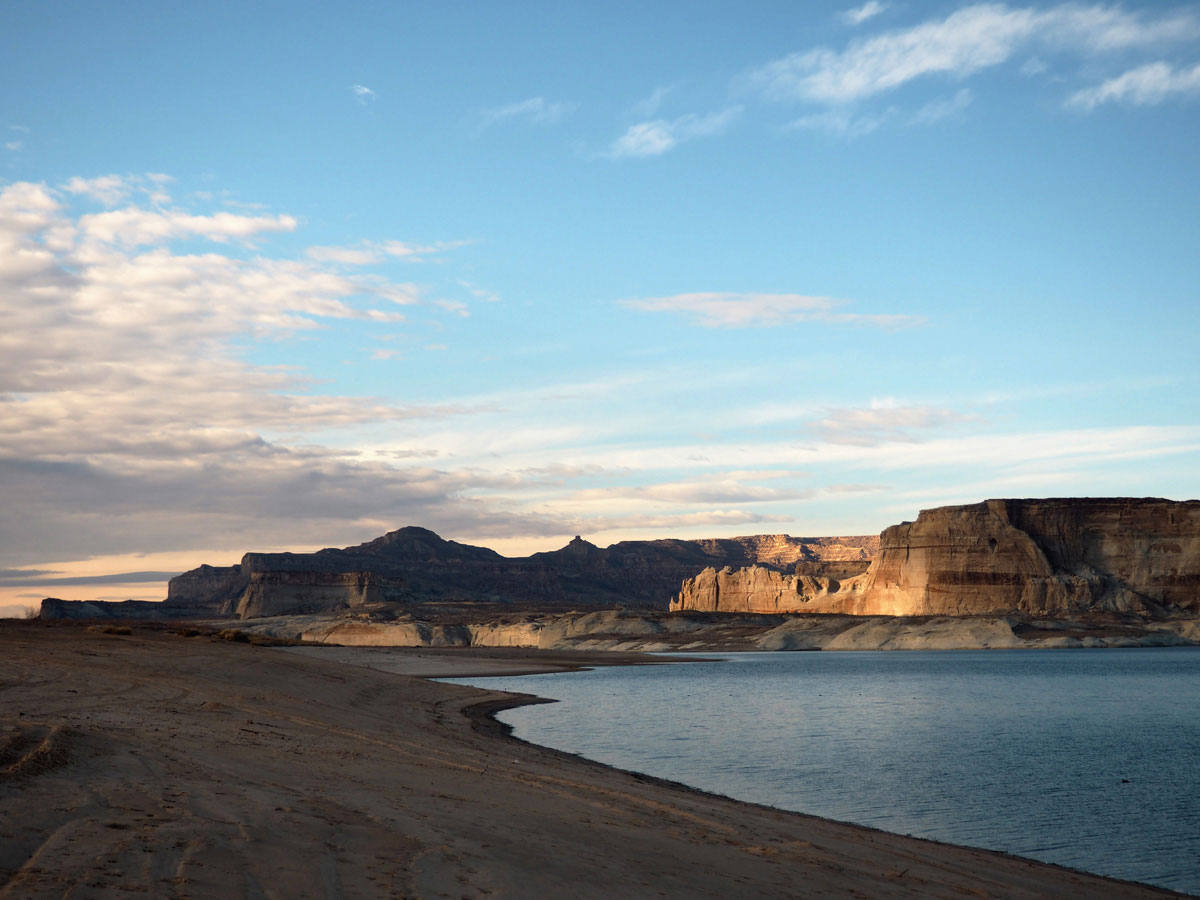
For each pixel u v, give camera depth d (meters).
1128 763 42.25
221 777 18.91
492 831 16.97
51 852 12.10
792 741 49.47
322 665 67.94
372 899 11.78
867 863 19.89
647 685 101.56
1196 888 22.81
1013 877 21.16
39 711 26.66
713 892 15.00
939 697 82.25
